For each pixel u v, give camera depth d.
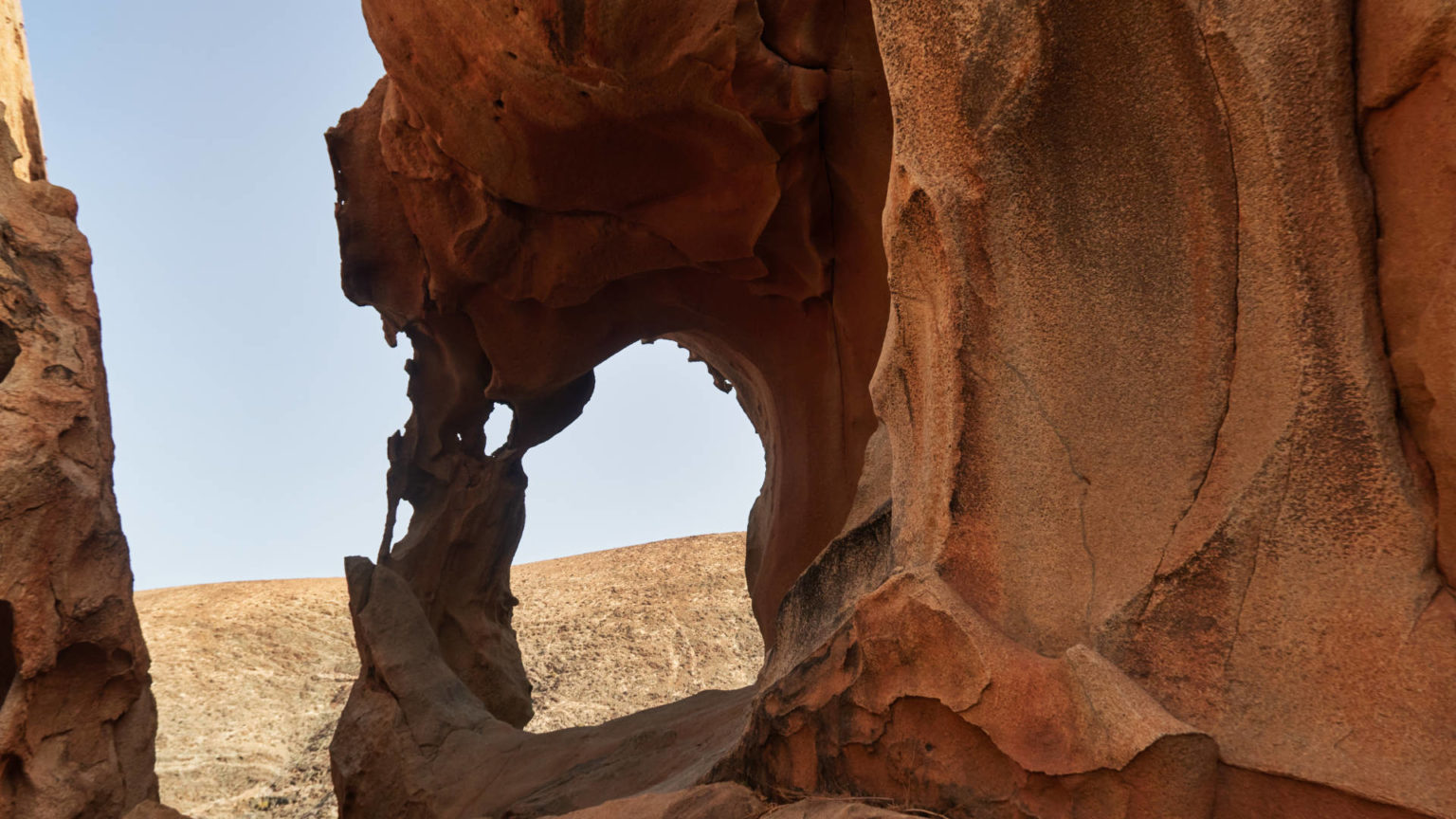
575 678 18.27
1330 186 2.04
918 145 2.73
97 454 6.14
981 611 2.55
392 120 7.00
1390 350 2.00
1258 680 2.03
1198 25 2.20
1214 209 2.25
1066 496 2.46
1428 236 1.92
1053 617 2.42
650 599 21.38
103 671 5.87
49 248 6.78
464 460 9.49
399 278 8.42
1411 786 1.75
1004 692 2.33
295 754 15.78
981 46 2.54
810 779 2.90
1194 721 2.08
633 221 6.98
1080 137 2.45
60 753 5.55
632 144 6.21
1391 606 1.90
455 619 9.30
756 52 5.62
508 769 6.61
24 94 8.30
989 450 2.61
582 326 8.22
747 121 5.91
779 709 3.05
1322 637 1.97
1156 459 2.32
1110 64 2.36
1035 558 2.48
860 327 6.67
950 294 2.67
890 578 2.68
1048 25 2.41
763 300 7.71
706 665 18.67
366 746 7.27
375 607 8.09
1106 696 2.10
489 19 5.74
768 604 7.33
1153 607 2.24
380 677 7.65
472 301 8.16
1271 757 1.94
